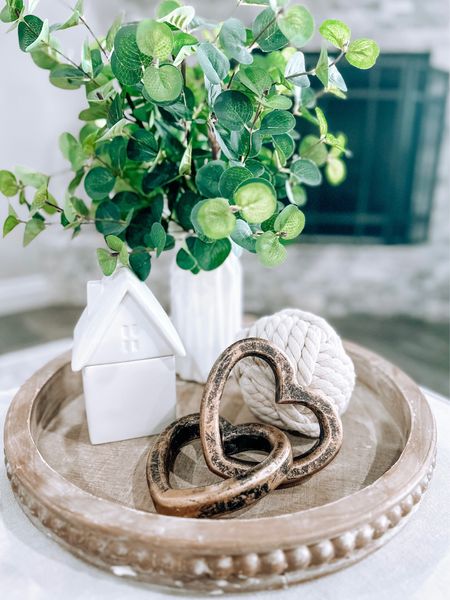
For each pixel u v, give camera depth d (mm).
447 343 2264
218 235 484
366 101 2273
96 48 631
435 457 553
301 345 575
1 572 452
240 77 526
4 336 2111
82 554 448
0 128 2047
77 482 546
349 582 444
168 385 609
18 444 543
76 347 559
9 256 2340
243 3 545
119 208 674
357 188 2424
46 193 599
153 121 629
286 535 415
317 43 2068
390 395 691
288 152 606
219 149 629
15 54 1941
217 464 501
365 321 2479
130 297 558
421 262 2475
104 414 598
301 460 521
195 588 422
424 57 2172
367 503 453
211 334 707
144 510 505
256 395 590
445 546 479
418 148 2318
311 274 2518
